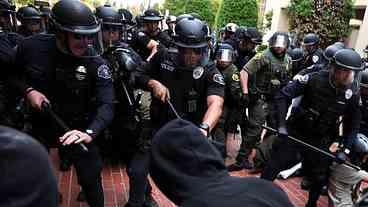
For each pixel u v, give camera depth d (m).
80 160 2.58
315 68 4.15
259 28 15.87
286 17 13.41
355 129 3.14
